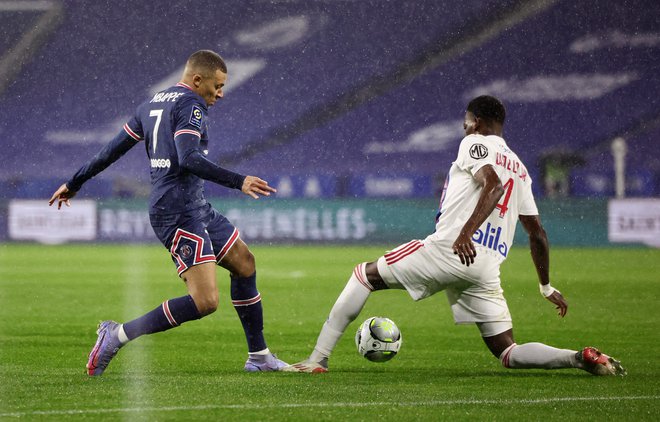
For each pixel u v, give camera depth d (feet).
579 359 65.82
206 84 67.21
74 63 375.25
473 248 61.00
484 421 49.85
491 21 374.43
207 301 65.16
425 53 373.61
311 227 274.77
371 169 344.90
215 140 356.18
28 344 89.51
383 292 148.66
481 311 67.10
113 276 176.14
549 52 365.20
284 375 67.77
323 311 123.95
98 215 278.67
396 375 68.08
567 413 52.29
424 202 270.26
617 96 349.00
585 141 342.85
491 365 75.46
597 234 255.50
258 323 70.54
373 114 360.48
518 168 66.03
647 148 334.65
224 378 65.57
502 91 360.07
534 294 143.23
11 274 180.24
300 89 368.89
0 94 366.63
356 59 375.66
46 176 336.08
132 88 372.79
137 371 70.18
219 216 69.72
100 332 66.39
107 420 49.32
